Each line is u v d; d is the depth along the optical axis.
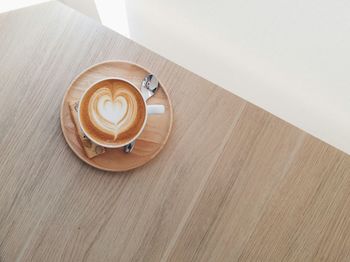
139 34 0.62
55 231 0.39
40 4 0.41
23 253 0.38
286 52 0.44
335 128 0.50
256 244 0.40
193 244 0.40
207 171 0.41
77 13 0.41
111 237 0.39
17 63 0.40
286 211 0.41
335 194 0.41
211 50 0.53
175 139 0.41
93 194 0.40
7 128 0.40
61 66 0.41
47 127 0.40
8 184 0.39
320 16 0.37
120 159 0.40
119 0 0.54
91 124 0.37
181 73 0.42
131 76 0.41
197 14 0.47
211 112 0.41
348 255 0.41
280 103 0.53
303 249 0.40
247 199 0.41
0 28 0.41
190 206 0.40
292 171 0.41
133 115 0.38
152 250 0.39
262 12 0.41
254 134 0.41
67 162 0.40
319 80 0.45
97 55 0.41
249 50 0.48
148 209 0.40
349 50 0.39
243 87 0.56
